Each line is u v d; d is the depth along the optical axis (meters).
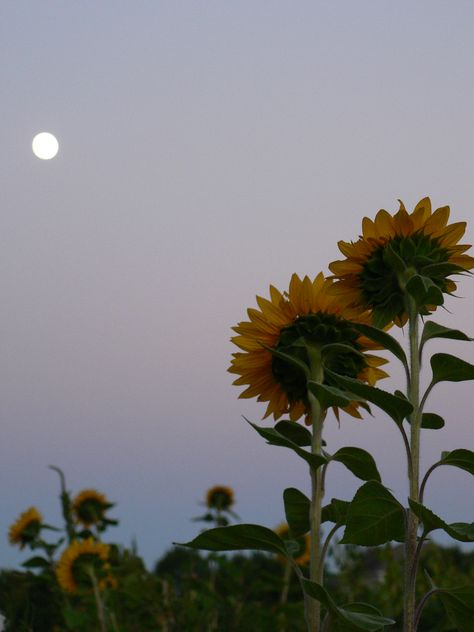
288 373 2.03
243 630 3.58
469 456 1.75
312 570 1.85
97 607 3.49
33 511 3.92
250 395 2.08
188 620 3.65
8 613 3.56
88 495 4.09
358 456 1.87
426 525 1.72
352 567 4.52
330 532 1.87
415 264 1.88
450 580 4.25
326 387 1.87
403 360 1.82
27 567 3.80
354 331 2.01
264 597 4.17
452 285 1.92
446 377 1.81
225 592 4.04
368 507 1.76
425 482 1.78
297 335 2.02
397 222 1.88
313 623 1.80
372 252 1.91
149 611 3.62
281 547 1.79
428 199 1.91
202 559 4.21
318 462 1.86
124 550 4.12
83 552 3.63
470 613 1.75
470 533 1.70
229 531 1.78
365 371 2.05
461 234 1.89
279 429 2.00
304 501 1.93
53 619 3.76
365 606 1.80
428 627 3.98
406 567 1.75
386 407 1.79
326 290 1.95
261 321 2.04
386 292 1.90
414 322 1.83
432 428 1.92
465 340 1.82
